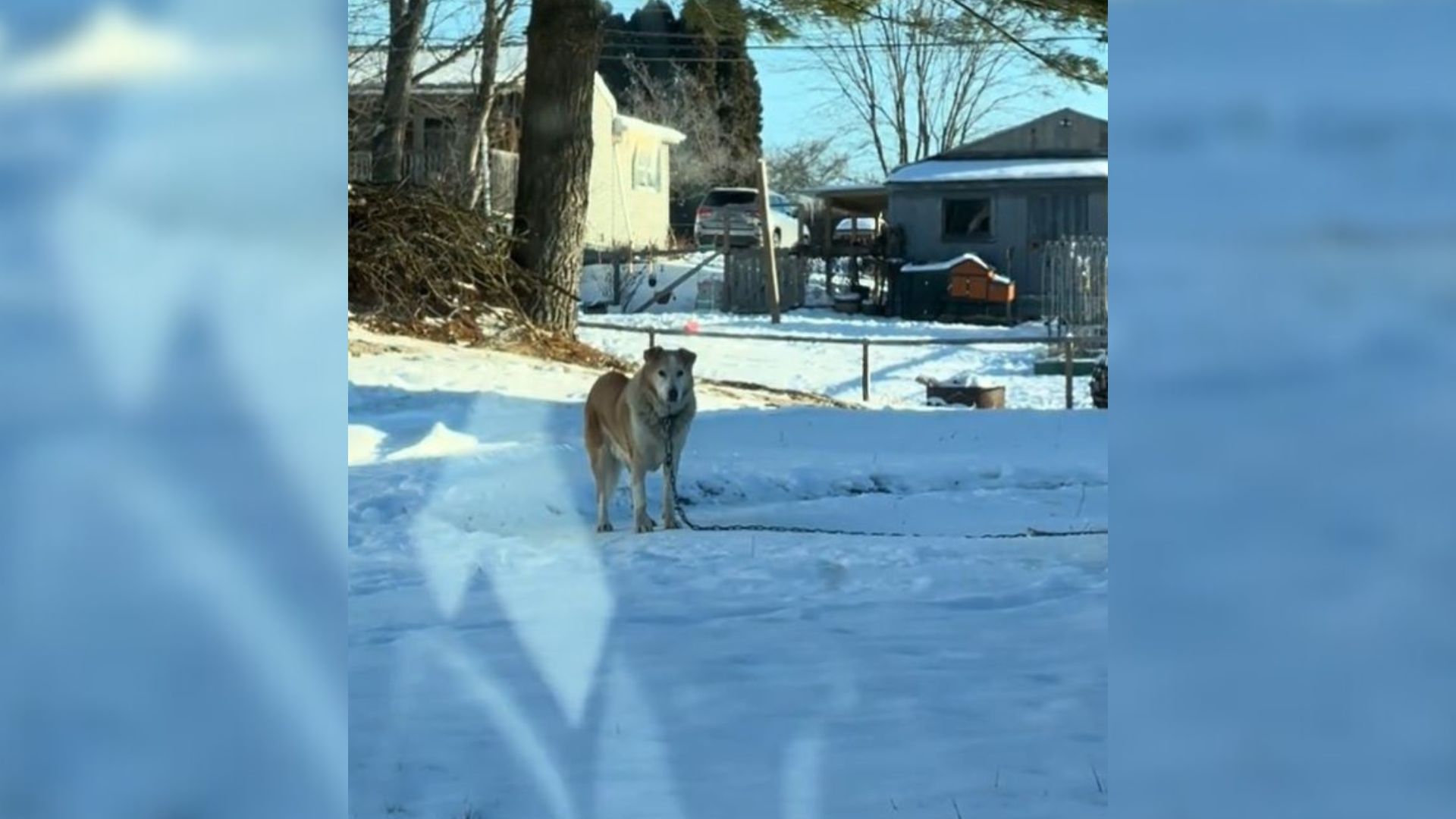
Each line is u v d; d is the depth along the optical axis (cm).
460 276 2391
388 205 2344
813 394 2352
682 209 7212
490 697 680
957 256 4362
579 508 1401
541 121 2477
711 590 977
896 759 576
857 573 1037
